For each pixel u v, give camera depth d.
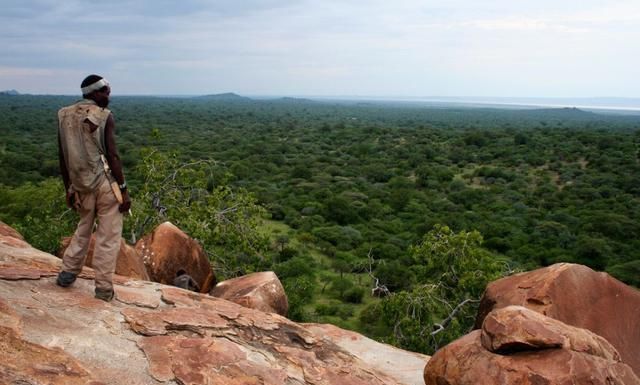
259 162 58.91
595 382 4.09
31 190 22.84
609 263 28.39
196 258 9.04
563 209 40.75
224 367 4.04
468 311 13.38
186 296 5.21
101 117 4.19
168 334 4.24
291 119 148.50
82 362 3.56
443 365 4.68
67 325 3.94
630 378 4.34
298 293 20.47
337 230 32.34
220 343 4.34
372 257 26.67
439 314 14.61
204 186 14.63
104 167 4.28
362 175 56.03
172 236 8.73
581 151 72.25
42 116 120.44
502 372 4.25
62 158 4.30
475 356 4.49
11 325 3.64
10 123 97.56
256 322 4.95
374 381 4.75
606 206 41.84
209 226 13.70
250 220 14.15
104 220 4.40
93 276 5.05
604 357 4.39
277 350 4.62
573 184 50.84
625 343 6.81
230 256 13.70
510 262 24.81
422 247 14.47
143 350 3.93
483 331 4.61
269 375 4.15
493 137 90.44
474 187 51.34
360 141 89.06
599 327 6.76
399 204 41.44
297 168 53.91
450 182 52.06
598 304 6.96
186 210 13.67
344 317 19.89
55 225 12.72
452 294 14.39
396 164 63.44
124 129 92.06
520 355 4.35
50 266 5.41
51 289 4.46
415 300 13.43
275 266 24.22
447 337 12.64
